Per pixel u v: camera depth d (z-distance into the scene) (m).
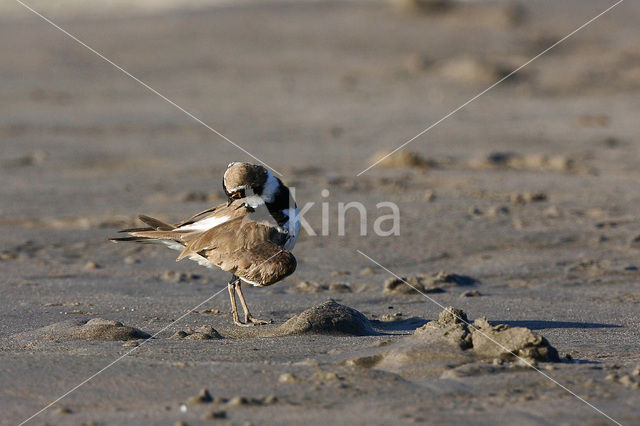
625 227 14.13
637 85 30.91
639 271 11.76
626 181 17.69
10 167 19.62
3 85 30.91
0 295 10.40
